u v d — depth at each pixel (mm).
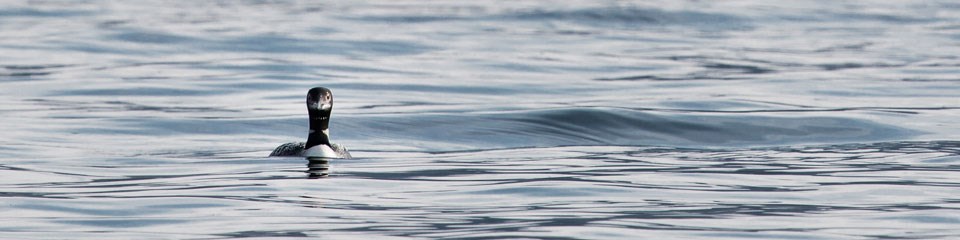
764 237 30234
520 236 30250
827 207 34125
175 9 112500
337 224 31859
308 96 43844
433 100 62750
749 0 114375
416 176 39938
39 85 68312
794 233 30625
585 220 32188
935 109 59219
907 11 111500
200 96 64438
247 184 38000
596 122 54094
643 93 66062
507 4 113438
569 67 78250
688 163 43469
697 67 78562
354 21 103062
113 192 36562
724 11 107812
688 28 101500
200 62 79750
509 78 72375
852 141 50750
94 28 96125
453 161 43875
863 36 96812
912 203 34688
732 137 52219
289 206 34250
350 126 52906
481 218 32625
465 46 88750
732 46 90562
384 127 53000
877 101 62531
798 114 56500
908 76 73062
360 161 43469
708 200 35281
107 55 83688
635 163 43469
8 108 59250
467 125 53531
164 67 77125
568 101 62375
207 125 53594
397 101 62156
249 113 57625
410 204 34750
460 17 105500
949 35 97188
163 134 51562
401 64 78938
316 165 42125
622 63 80375
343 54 84250
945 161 43594
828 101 62469
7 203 34562
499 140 50969
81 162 43750
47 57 82000
